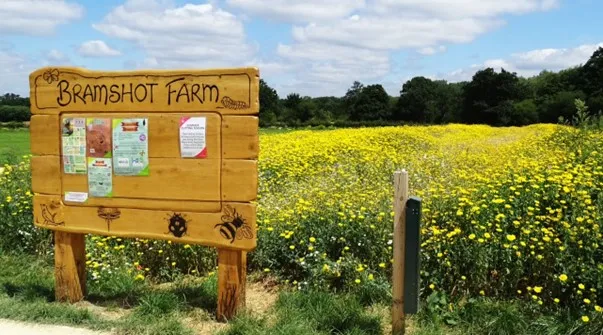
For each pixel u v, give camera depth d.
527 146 11.35
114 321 4.15
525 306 4.16
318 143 12.41
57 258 4.56
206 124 3.98
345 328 3.97
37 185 4.51
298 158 9.93
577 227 4.53
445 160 9.40
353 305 4.30
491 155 10.14
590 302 3.92
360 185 7.27
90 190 4.34
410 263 3.60
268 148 11.83
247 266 5.33
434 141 16.08
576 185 5.66
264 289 4.96
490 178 6.55
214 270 5.25
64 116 4.38
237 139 3.92
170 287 5.00
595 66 61.97
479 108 67.81
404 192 3.62
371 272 4.77
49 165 4.46
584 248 4.27
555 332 3.75
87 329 4.07
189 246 5.32
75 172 4.38
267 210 6.08
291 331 3.87
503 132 26.67
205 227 4.06
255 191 3.92
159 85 4.09
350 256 4.86
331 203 5.64
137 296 4.67
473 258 4.43
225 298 4.15
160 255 5.38
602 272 3.97
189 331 3.96
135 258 5.44
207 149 3.99
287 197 6.84
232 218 3.98
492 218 4.84
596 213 4.69
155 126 4.12
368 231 5.04
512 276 4.39
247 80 3.87
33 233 6.07
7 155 13.62
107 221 4.32
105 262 5.24
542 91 68.75
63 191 4.44
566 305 4.12
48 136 4.45
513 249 4.44
